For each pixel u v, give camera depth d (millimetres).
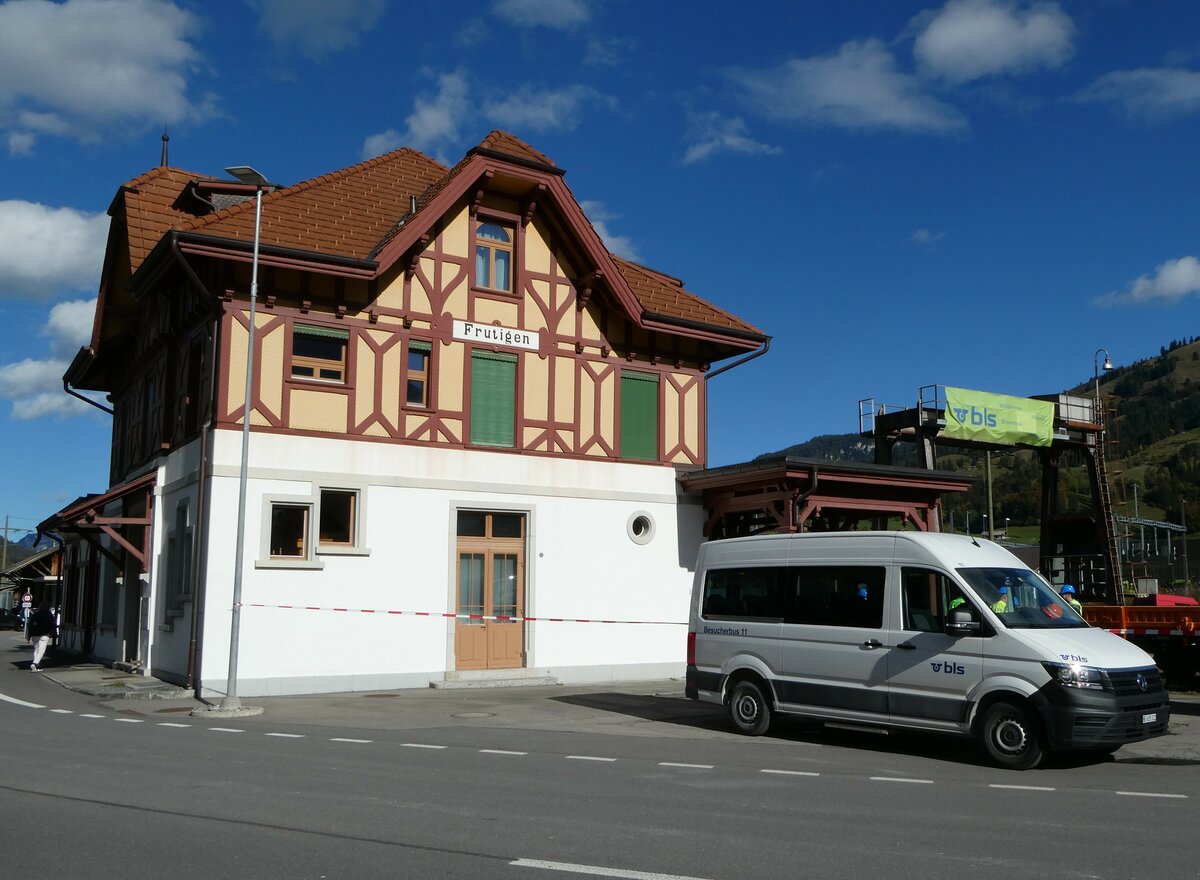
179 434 19828
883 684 11586
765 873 6070
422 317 19734
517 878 5895
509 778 9320
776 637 12758
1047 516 35000
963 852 6652
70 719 14023
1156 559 66688
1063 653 10383
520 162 20359
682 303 23578
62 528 21562
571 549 20984
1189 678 19312
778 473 19750
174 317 20391
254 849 6547
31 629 23516
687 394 23094
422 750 11195
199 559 17562
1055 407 32656
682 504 22516
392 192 21359
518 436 20578
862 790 9016
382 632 18672
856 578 12211
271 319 18234
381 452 19016
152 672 19672
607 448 21719
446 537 19531
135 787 8703
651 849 6621
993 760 10617
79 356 27094
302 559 18109
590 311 21906
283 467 18016
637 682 21000
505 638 20219
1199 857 6574
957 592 11242
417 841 6777
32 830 7070
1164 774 10164
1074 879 6016
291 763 10109
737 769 10133
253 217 18484
